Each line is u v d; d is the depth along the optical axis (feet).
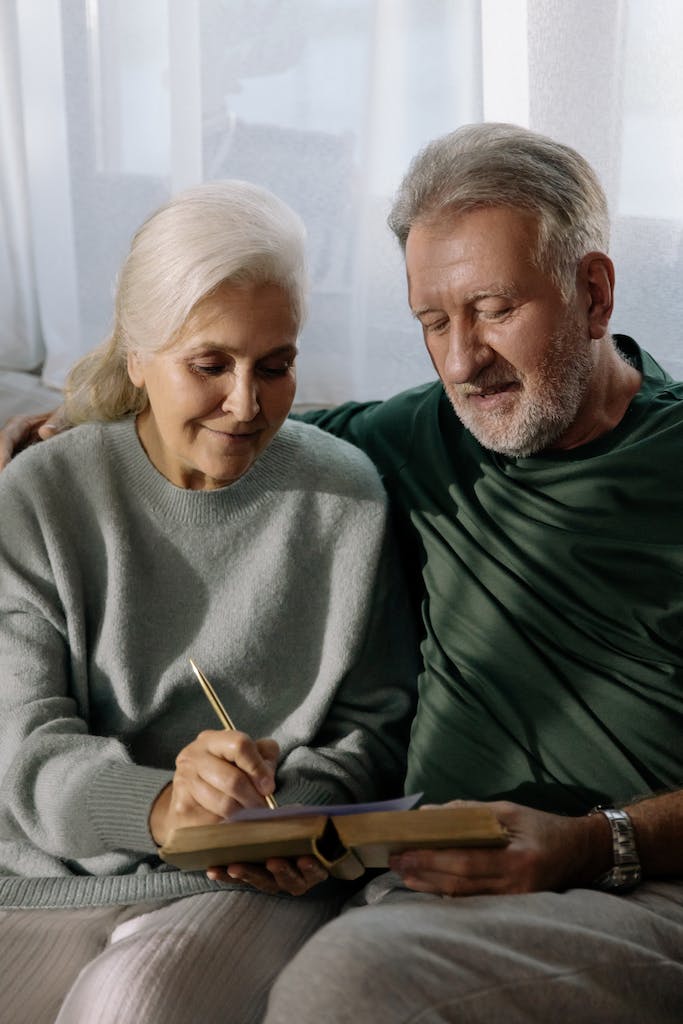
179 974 3.74
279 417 4.21
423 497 4.67
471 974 3.36
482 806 3.79
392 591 4.70
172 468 4.45
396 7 6.21
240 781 3.80
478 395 4.33
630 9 5.73
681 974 3.62
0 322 7.54
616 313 6.02
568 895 3.73
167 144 7.09
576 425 4.49
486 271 4.10
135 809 4.01
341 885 4.48
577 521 4.39
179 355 4.03
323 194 6.68
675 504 4.36
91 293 7.32
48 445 4.51
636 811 3.98
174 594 4.51
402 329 6.60
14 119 7.34
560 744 4.31
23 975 4.06
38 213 7.29
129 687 4.44
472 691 4.43
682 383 4.69
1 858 4.39
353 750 4.55
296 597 4.58
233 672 4.52
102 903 4.14
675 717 4.27
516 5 5.92
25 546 4.39
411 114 6.32
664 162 5.81
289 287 4.02
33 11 7.07
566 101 5.91
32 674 4.36
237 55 6.66
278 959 3.97
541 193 4.11
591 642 4.35
